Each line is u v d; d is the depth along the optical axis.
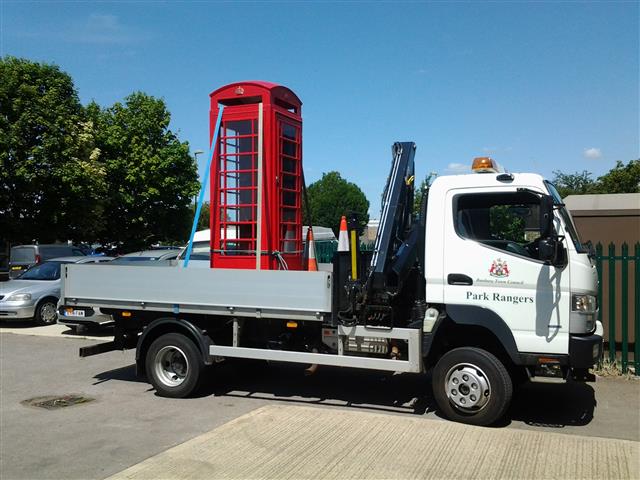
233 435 5.77
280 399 7.43
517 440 5.58
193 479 4.75
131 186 32.28
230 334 7.57
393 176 7.01
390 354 6.70
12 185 24.48
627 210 9.45
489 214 6.25
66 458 5.36
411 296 6.90
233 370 8.70
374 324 6.68
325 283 6.59
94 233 29.33
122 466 5.14
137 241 33.06
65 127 25.92
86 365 9.62
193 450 5.38
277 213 8.42
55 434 6.05
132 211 32.31
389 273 6.71
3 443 5.79
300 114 9.34
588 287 5.90
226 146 8.54
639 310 8.33
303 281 6.69
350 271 6.87
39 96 25.58
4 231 25.38
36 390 7.96
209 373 7.82
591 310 5.94
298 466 4.97
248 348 7.25
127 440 5.84
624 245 8.45
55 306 14.43
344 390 7.86
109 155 31.88
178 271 7.36
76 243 29.17
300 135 9.23
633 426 6.27
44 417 6.67
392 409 6.94
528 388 7.86
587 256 6.10
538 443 5.50
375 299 6.66
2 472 5.03
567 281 5.87
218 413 6.78
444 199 6.39
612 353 8.59
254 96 8.47
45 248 19.98
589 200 9.87
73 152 26.16
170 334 7.49
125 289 7.66
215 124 8.73
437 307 6.40
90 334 12.80
